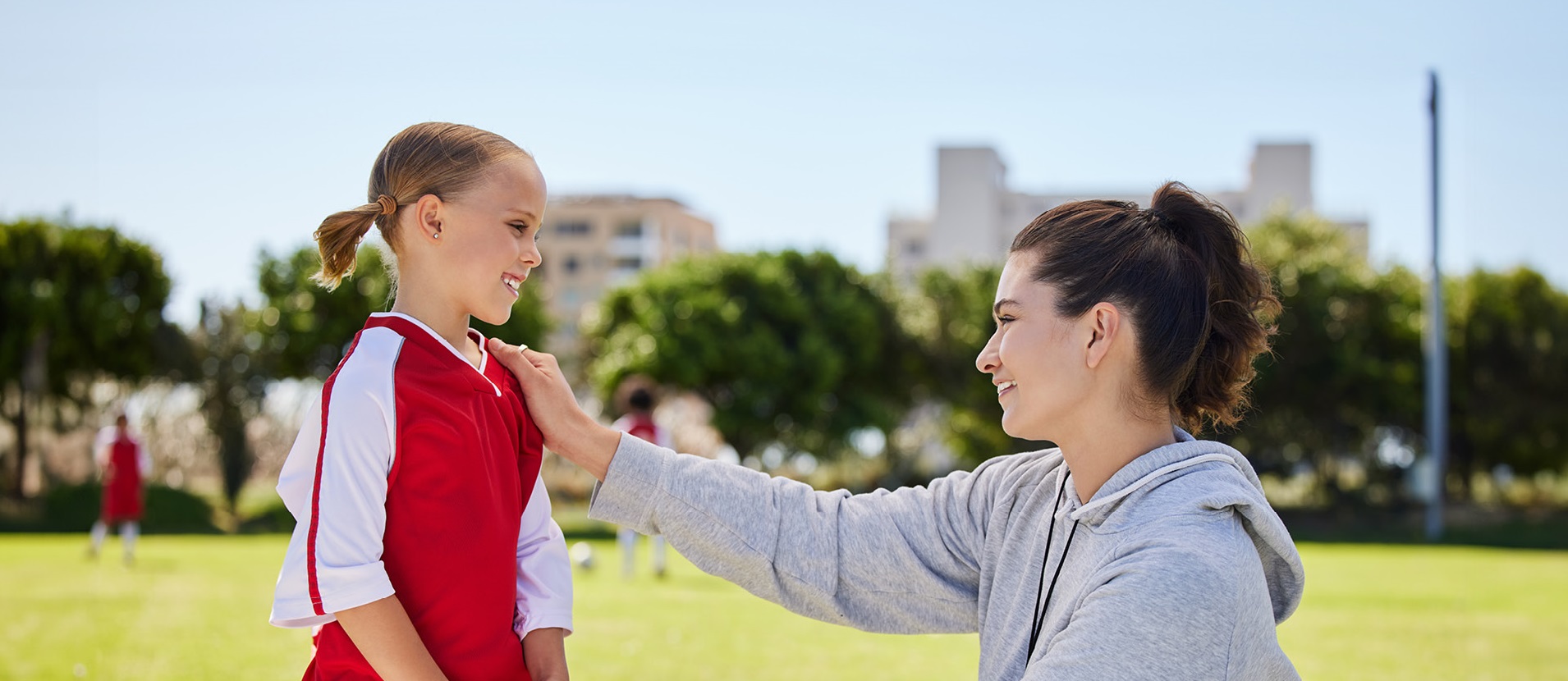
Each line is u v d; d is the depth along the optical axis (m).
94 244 24.47
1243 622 1.50
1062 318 1.66
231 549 15.20
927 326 29.39
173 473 26.47
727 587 10.16
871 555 1.96
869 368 29.12
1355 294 26.23
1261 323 1.76
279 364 25.53
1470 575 12.54
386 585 1.58
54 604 8.38
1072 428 1.69
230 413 25.50
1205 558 1.49
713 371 27.59
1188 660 1.46
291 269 26.12
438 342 1.72
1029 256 1.71
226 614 7.84
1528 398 27.05
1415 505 26.91
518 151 1.85
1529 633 7.67
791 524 1.96
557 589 1.84
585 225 77.88
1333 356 25.45
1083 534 1.66
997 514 1.87
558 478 26.94
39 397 24.41
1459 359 26.84
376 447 1.61
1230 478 1.59
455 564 1.64
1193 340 1.66
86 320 23.94
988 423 28.64
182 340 25.42
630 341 27.89
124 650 6.28
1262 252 26.48
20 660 5.91
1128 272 1.64
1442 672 6.17
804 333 28.25
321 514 1.58
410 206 1.77
